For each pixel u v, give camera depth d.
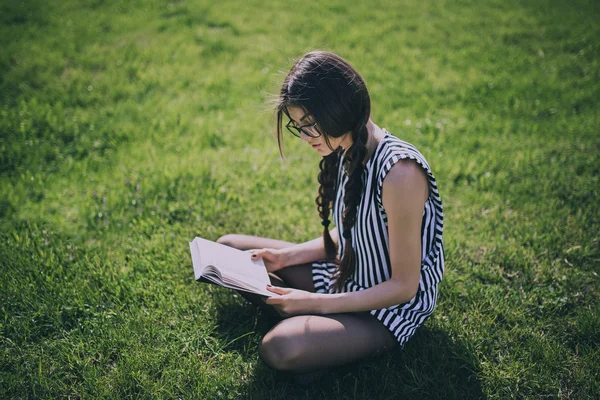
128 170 4.02
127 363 2.35
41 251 3.11
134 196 3.66
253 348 2.47
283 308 2.18
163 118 4.88
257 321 2.63
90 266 2.99
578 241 3.21
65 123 4.70
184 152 4.31
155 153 4.28
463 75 5.96
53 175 3.99
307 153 4.40
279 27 7.26
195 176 3.92
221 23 7.26
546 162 4.18
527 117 5.05
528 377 2.29
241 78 5.77
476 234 3.37
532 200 3.68
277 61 6.20
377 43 6.86
